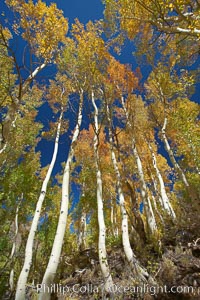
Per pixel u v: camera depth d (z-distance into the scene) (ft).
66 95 38.63
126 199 47.83
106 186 50.70
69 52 32.55
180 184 48.37
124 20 29.19
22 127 40.81
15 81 32.30
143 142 49.65
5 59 24.56
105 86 37.86
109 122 37.01
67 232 47.34
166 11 18.89
